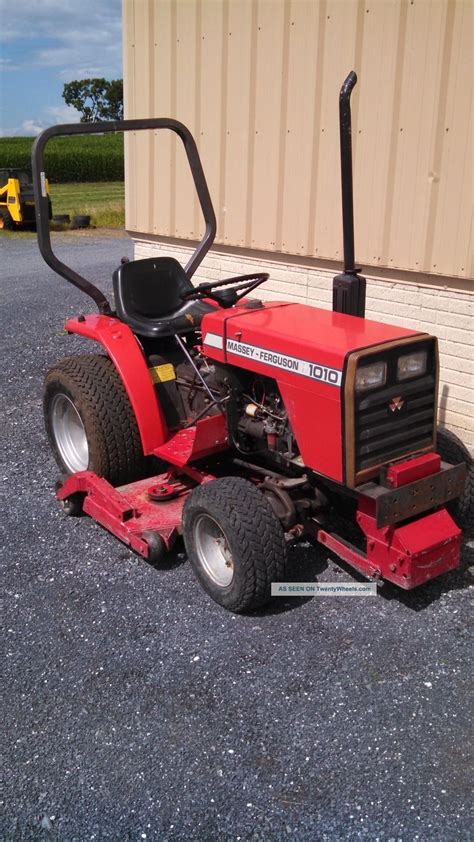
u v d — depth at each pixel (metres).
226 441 3.73
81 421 4.16
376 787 2.44
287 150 5.12
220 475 3.94
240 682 2.91
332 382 2.97
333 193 4.91
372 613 3.32
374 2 4.39
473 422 4.53
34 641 3.16
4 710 2.79
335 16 4.61
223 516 3.18
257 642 3.13
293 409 3.21
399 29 4.31
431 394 3.21
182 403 4.14
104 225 18.80
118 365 3.92
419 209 4.44
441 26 4.11
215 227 4.60
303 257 5.25
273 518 3.19
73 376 4.12
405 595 3.45
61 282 10.73
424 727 2.68
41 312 8.70
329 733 2.66
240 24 5.21
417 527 3.14
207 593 3.45
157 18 5.85
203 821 2.34
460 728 2.67
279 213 5.31
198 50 5.57
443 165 4.27
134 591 3.51
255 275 3.91
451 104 4.16
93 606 3.40
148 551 3.54
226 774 2.50
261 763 2.54
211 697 2.83
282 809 2.37
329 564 3.71
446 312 4.50
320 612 3.33
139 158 6.39
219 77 5.47
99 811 2.38
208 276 6.07
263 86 5.17
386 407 3.06
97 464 4.11
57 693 2.87
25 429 5.48
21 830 2.33
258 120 5.27
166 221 6.29
